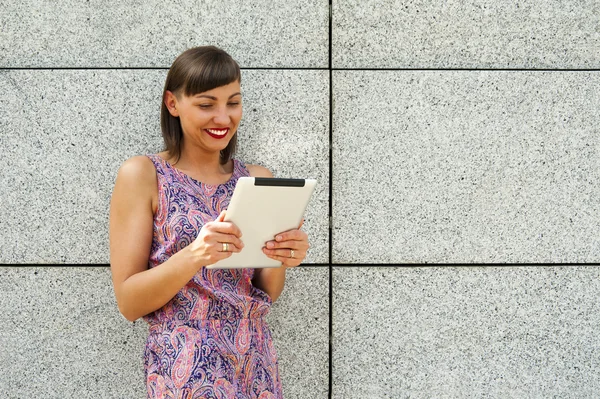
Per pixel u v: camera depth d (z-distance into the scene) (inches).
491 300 109.7
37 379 105.3
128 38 107.0
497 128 109.7
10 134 105.5
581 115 110.8
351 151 108.3
